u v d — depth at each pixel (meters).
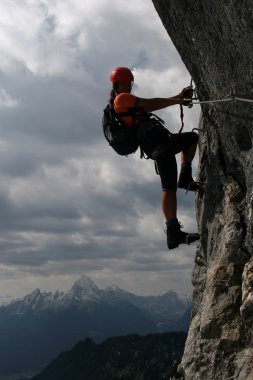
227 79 3.49
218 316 3.75
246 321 3.51
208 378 3.67
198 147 4.52
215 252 4.11
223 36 3.32
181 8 3.64
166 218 4.15
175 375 4.20
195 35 3.62
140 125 4.11
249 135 3.57
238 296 3.74
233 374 3.53
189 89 4.14
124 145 4.14
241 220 3.83
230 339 3.63
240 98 3.36
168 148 4.10
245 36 3.11
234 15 3.11
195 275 4.65
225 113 3.70
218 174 4.11
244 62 3.23
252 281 3.52
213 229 4.16
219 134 3.98
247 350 3.52
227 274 3.84
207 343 3.78
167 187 4.10
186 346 3.98
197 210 4.55
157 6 3.94
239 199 3.90
